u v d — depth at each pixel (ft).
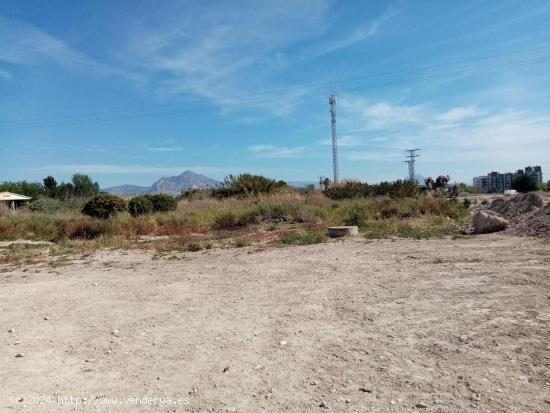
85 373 13.47
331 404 10.88
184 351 15.06
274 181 99.30
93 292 24.97
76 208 95.40
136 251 41.91
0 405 11.41
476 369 12.37
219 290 24.16
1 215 66.90
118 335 17.10
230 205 73.67
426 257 30.01
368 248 35.94
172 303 21.79
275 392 11.68
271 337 16.02
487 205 65.77
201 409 10.94
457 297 19.62
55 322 19.16
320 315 18.43
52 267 34.60
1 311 21.26
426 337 15.07
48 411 11.06
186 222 57.93
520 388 11.16
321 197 82.07
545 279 21.71
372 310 18.62
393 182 85.46
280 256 34.58
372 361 13.38
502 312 17.04
